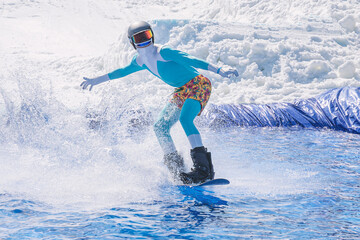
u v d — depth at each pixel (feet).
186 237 16.05
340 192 22.58
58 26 145.59
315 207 19.97
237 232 16.60
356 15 81.10
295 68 66.80
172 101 26.03
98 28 147.23
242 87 64.75
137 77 68.18
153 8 167.12
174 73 25.53
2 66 87.40
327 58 69.92
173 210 19.51
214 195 22.13
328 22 82.89
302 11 93.20
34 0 173.17
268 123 47.55
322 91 61.00
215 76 66.90
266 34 74.13
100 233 16.39
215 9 140.97
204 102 25.79
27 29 139.95
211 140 38.60
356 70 65.77
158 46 25.53
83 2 174.40
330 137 40.40
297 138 39.86
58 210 19.24
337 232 16.62
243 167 28.50
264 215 18.76
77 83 75.56
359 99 46.16
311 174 26.63
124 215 18.69
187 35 74.49
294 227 17.21
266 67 68.54
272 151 33.81
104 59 84.38
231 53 69.62
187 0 172.14
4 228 16.78
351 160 30.50
